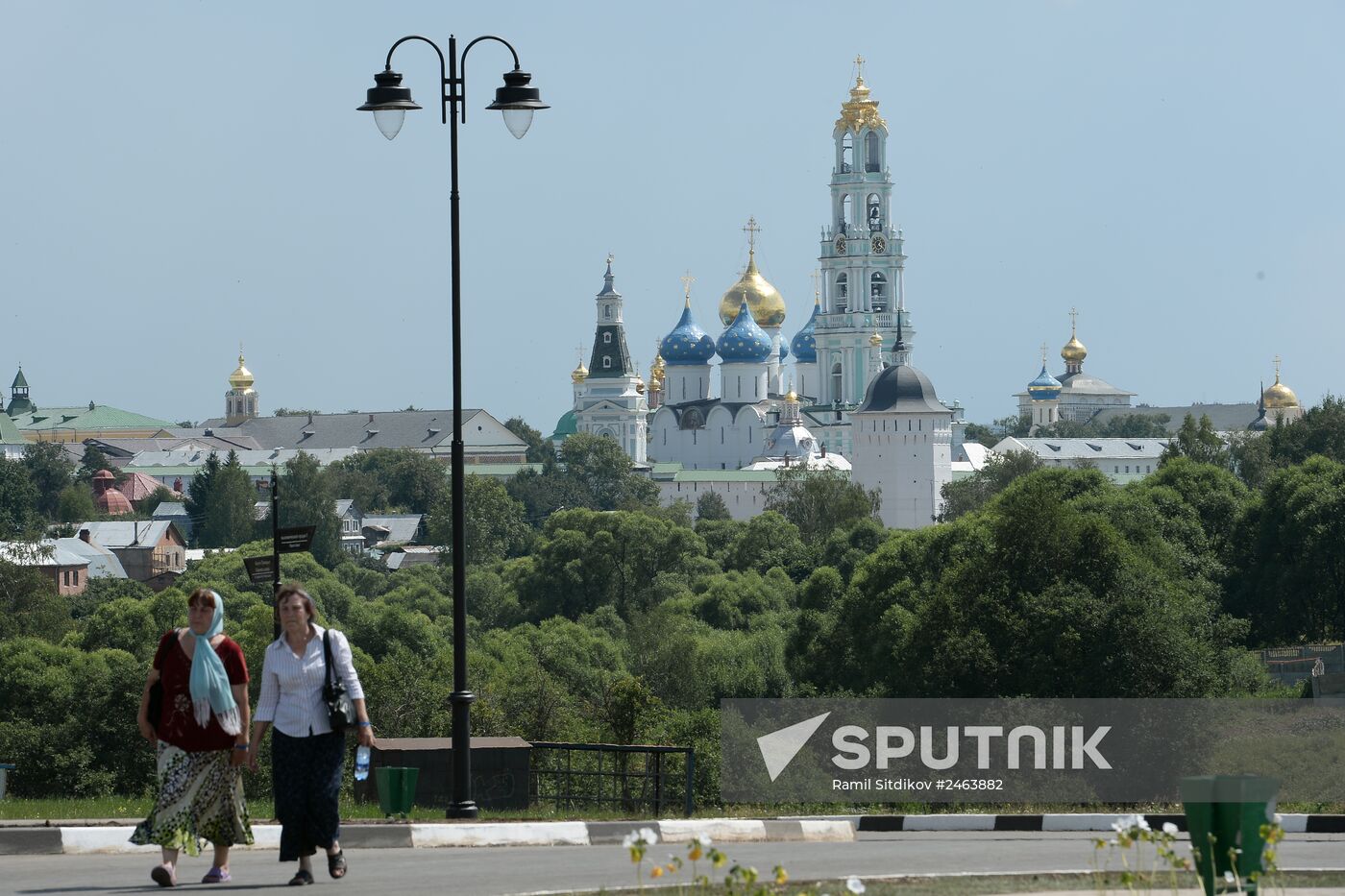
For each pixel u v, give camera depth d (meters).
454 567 89.12
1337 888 61.03
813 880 60.97
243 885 59.47
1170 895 57.62
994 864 67.62
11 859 67.81
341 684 58.91
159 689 58.84
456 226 91.44
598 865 66.62
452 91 91.56
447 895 56.94
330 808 58.72
